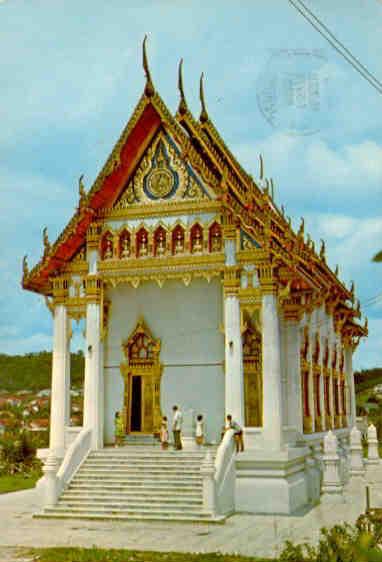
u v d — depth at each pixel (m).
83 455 27.23
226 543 19.47
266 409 26.38
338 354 43.38
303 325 32.94
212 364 30.39
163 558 17.38
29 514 25.19
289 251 27.67
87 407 28.48
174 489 24.86
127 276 29.14
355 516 24.44
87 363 28.94
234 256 27.77
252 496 25.19
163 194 29.34
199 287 31.12
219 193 28.17
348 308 43.97
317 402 35.94
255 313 30.42
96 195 29.48
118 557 17.53
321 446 33.62
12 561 17.27
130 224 29.59
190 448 28.81
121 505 24.28
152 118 29.58
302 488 27.41
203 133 30.23
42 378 112.25
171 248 28.78
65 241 29.83
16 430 65.00
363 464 39.31
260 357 30.11
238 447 26.09
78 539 20.33
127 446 29.80
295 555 13.84
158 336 31.30
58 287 30.50
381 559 12.96
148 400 30.98
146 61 28.84
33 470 42.34
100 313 29.41
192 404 30.33
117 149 29.14
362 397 72.75
